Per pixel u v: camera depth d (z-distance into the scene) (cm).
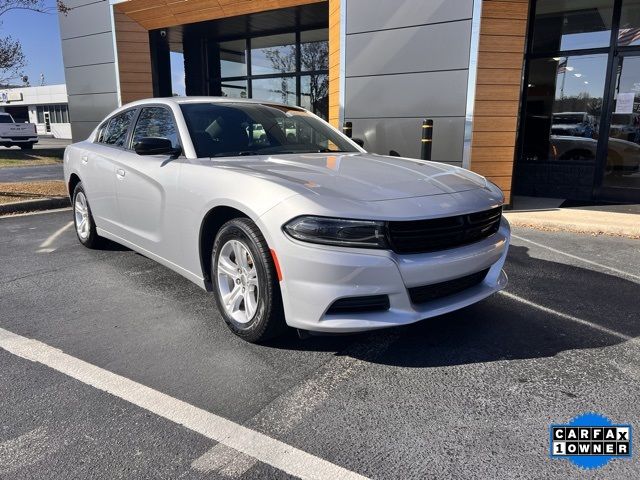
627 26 804
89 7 1213
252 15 1086
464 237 290
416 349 305
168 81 1434
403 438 220
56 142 3416
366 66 836
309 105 1259
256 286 297
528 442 217
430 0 761
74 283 426
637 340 320
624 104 823
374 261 254
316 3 971
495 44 741
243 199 288
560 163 885
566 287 424
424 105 796
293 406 244
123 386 261
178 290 409
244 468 200
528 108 902
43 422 230
